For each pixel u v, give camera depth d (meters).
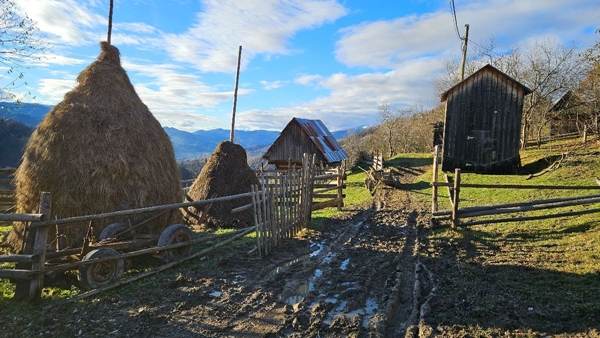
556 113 31.92
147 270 7.70
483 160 22.36
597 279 6.48
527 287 6.50
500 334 5.09
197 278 7.47
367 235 11.02
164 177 9.15
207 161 13.70
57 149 8.02
